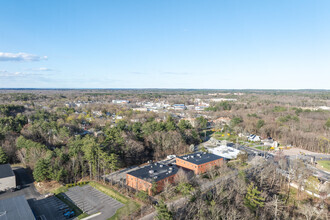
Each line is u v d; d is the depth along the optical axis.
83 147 111.31
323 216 77.12
